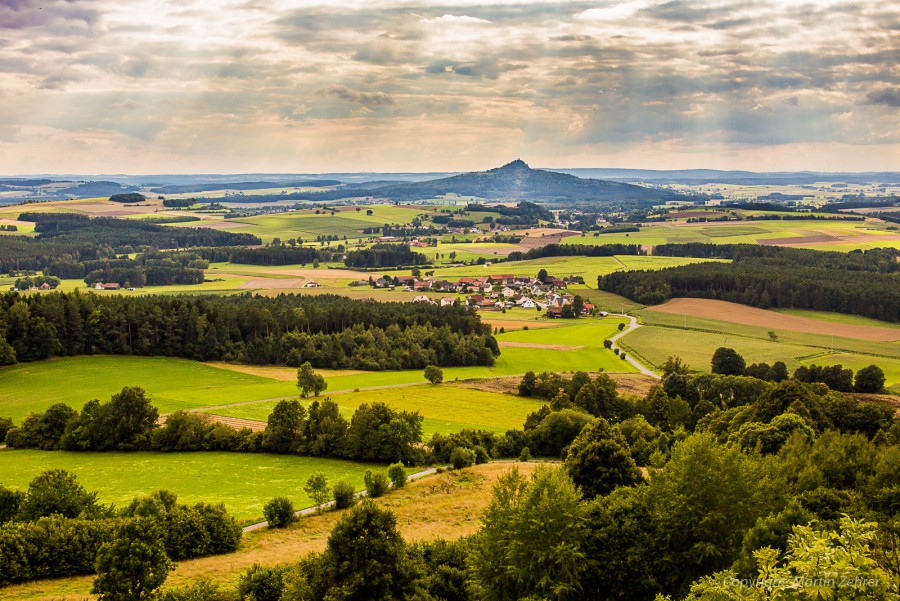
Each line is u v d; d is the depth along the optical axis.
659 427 111.25
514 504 53.12
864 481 61.94
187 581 54.94
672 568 48.75
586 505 53.28
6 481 85.81
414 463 96.19
